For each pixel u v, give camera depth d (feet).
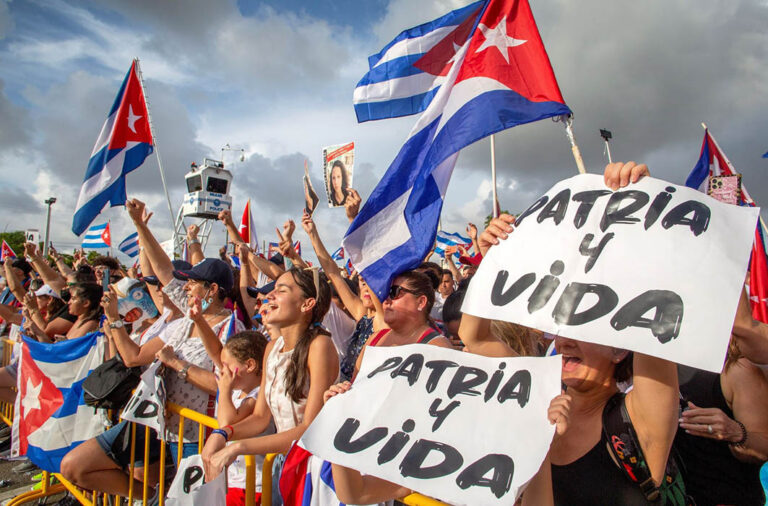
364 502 6.07
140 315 15.78
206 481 8.02
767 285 11.44
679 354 4.71
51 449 13.53
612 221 5.68
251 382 10.39
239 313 15.96
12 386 18.76
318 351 8.50
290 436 7.89
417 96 13.33
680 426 6.98
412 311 9.33
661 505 5.10
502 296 6.01
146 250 14.19
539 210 6.32
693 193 5.49
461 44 12.73
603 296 5.31
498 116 9.55
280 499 8.76
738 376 6.86
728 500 6.78
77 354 14.35
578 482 5.46
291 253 16.14
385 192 10.16
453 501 4.99
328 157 14.42
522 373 5.70
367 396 6.33
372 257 9.95
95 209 20.44
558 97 9.22
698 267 5.02
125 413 10.69
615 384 5.74
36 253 21.22
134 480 11.76
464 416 5.65
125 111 21.06
